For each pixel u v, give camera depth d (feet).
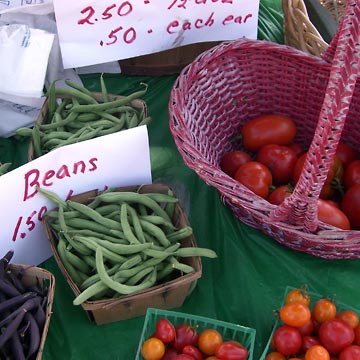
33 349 2.70
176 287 3.05
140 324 3.30
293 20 4.50
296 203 2.82
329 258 3.56
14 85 3.76
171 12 3.98
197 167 3.16
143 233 3.22
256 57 3.99
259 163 3.72
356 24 2.36
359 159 4.17
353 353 2.88
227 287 3.49
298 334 2.97
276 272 3.55
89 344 3.22
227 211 3.80
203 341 3.00
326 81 3.95
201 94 3.86
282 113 4.32
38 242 3.47
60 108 3.93
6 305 2.83
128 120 3.89
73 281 3.07
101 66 4.53
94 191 3.51
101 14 3.79
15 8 3.94
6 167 3.50
